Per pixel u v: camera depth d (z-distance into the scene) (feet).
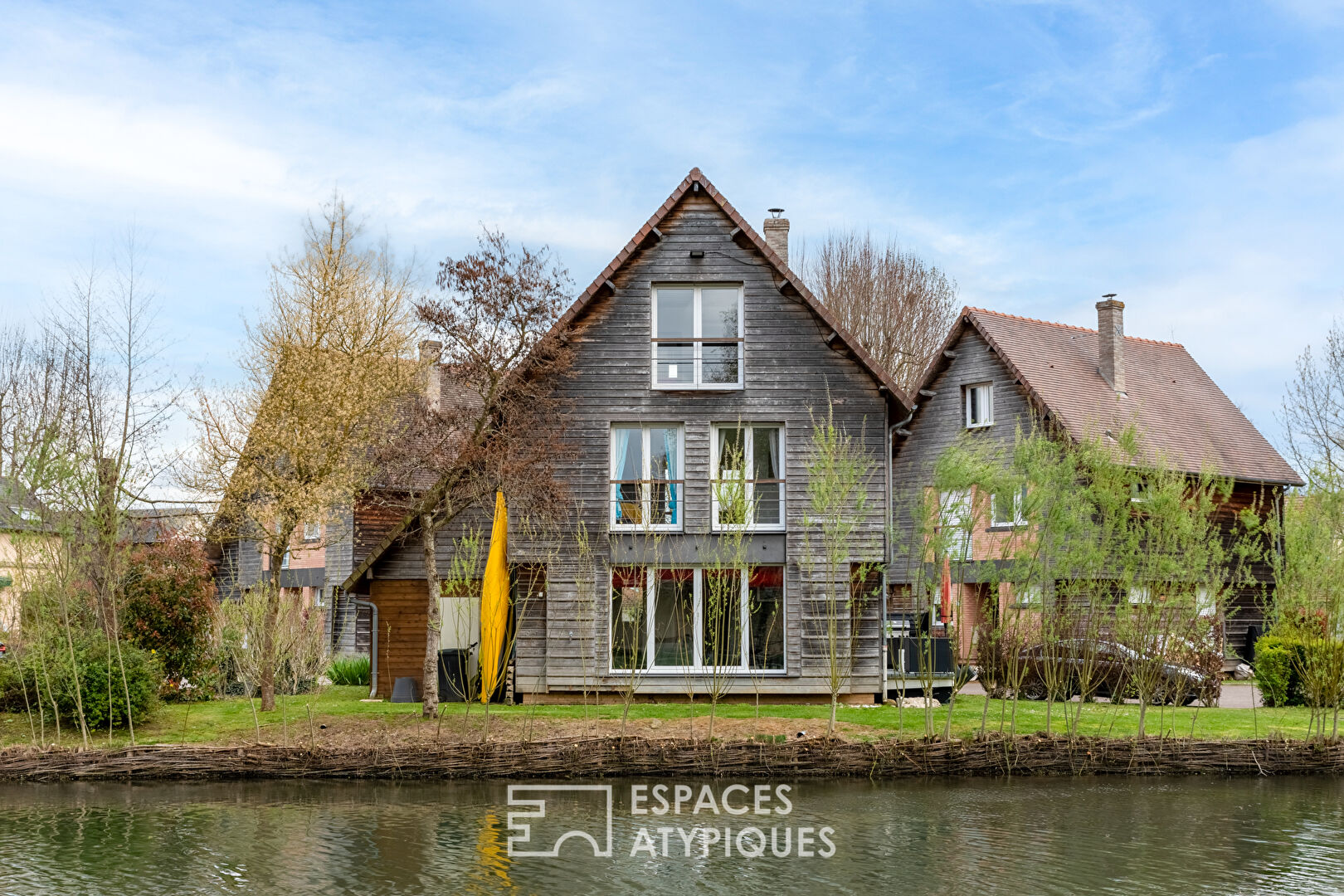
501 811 48.85
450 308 64.95
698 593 72.08
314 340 75.46
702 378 73.61
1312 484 67.72
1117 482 60.44
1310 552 66.08
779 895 37.17
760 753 56.24
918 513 59.36
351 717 64.08
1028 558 58.44
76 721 60.54
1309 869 40.42
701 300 74.59
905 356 136.26
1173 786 55.31
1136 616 61.05
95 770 55.31
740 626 71.20
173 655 73.46
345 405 71.97
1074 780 56.75
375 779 55.36
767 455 73.67
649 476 73.10
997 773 57.52
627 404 72.95
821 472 62.75
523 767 55.62
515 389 68.69
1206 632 72.90
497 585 65.87
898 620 85.15
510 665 71.87
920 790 53.83
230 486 71.46
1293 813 49.26
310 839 44.09
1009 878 39.19
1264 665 75.20
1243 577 85.10
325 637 107.96
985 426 106.11
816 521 66.13
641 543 71.77
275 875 39.17
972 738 58.03
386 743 57.26
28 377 83.51
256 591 70.74
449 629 78.74
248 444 71.82
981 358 107.24
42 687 59.47
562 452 69.62
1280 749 58.85
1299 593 66.23
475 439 64.64
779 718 63.16
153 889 37.55
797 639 71.31
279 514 69.10
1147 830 46.06
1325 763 58.95
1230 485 65.46
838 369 73.36
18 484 61.67
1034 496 59.21
